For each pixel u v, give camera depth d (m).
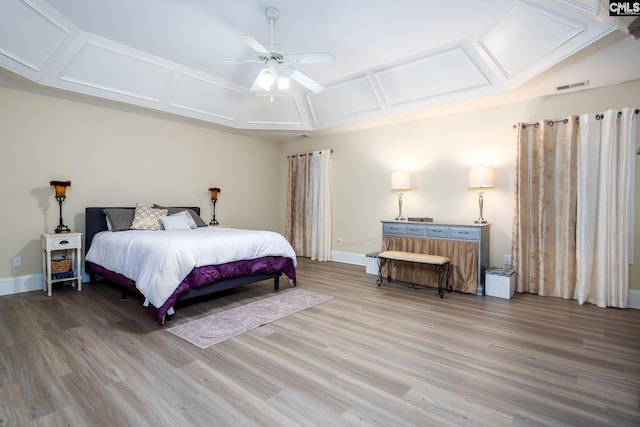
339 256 5.87
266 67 3.03
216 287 3.23
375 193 5.37
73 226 4.11
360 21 3.03
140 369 2.04
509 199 4.05
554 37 2.80
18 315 2.98
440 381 1.93
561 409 1.67
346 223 5.77
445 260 3.71
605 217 3.33
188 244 3.00
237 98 5.00
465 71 3.67
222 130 5.73
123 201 4.56
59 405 1.67
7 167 3.63
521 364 2.14
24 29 2.91
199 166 5.48
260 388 1.84
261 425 1.53
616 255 3.30
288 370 2.04
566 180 3.60
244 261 3.50
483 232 3.87
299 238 6.43
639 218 3.28
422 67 3.85
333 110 5.08
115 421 1.55
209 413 1.62
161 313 2.71
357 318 2.99
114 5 2.80
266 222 6.64
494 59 3.37
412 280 4.28
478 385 1.89
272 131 5.78
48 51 3.21
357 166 5.60
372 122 5.06
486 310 3.23
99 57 3.54
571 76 3.24
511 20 2.89
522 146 3.86
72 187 4.09
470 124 4.34
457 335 2.60
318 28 3.15
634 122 3.26
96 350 2.29
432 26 3.11
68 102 4.04
